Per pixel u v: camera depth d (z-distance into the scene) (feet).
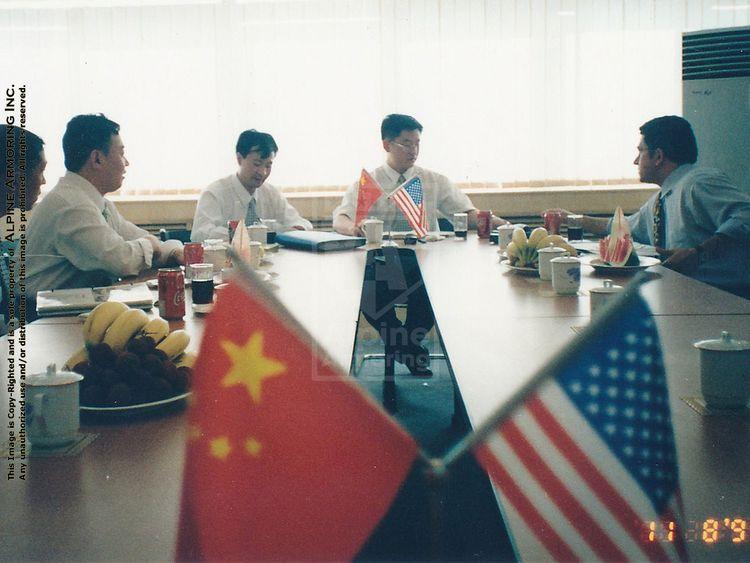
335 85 15.47
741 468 2.81
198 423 2.64
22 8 15.51
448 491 2.62
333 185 15.51
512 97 15.53
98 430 3.43
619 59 15.42
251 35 15.48
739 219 8.84
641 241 10.75
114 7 15.51
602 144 15.49
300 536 2.56
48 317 6.20
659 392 2.73
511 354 4.58
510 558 2.49
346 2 15.28
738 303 5.90
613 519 2.39
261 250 8.66
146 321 3.98
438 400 7.91
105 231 8.26
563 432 2.69
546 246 7.84
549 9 15.25
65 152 8.57
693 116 12.30
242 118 15.58
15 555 2.37
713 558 2.20
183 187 15.64
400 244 10.58
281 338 2.70
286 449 2.62
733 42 11.97
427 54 15.44
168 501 2.72
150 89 15.60
